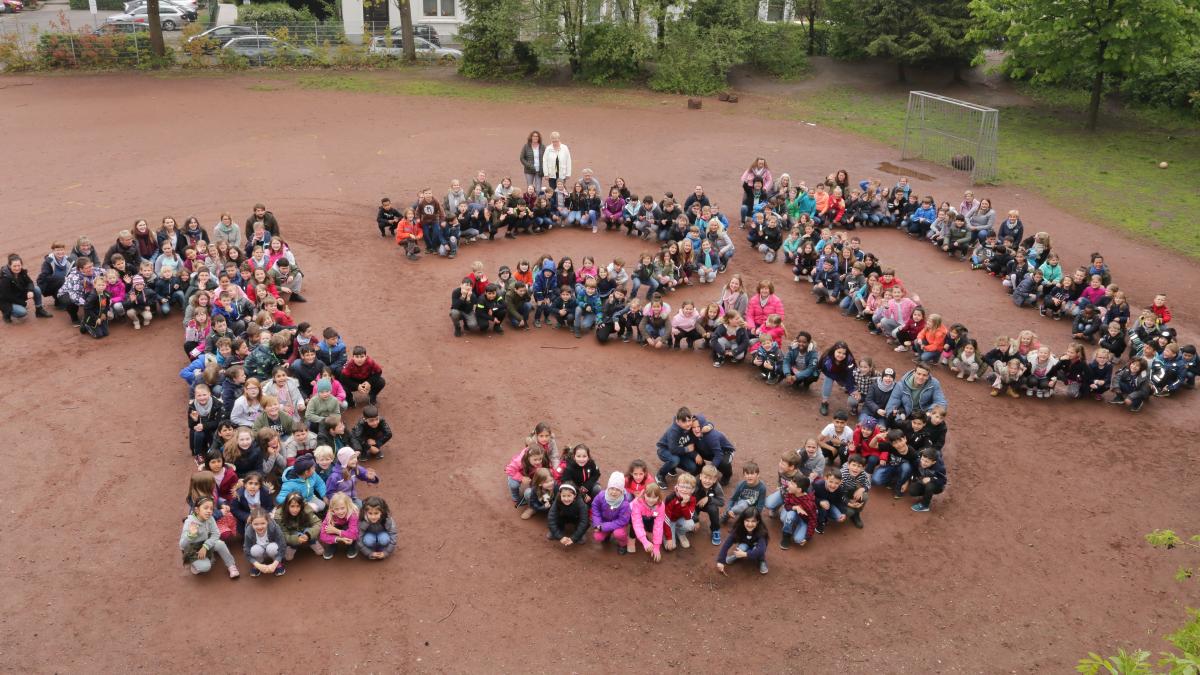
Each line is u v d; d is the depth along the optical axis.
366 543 11.04
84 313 16.80
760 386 15.88
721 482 12.78
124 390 14.72
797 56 39.84
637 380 15.89
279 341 14.14
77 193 23.34
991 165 27.19
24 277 16.80
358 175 25.88
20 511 11.70
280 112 31.64
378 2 41.56
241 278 17.03
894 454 12.81
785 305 19.19
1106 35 30.69
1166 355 15.95
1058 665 10.04
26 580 10.55
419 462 13.17
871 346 17.47
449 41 45.16
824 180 27.12
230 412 13.05
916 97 29.58
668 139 30.81
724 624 10.42
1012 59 33.78
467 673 9.58
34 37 38.16
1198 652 6.75
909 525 12.34
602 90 37.22
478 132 30.50
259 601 10.43
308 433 12.45
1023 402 15.73
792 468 11.69
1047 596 11.10
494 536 11.70
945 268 21.58
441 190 24.89
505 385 15.49
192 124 29.78
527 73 38.47
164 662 9.52
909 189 24.08
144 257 18.16
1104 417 15.34
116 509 11.84
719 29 36.88
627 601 10.71
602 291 17.55
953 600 10.97
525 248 21.66
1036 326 18.62
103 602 10.29
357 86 35.56
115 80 34.72
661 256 19.59
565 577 11.05
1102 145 31.27
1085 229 23.80
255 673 9.45
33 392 14.52
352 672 9.52
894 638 10.33
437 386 15.35
